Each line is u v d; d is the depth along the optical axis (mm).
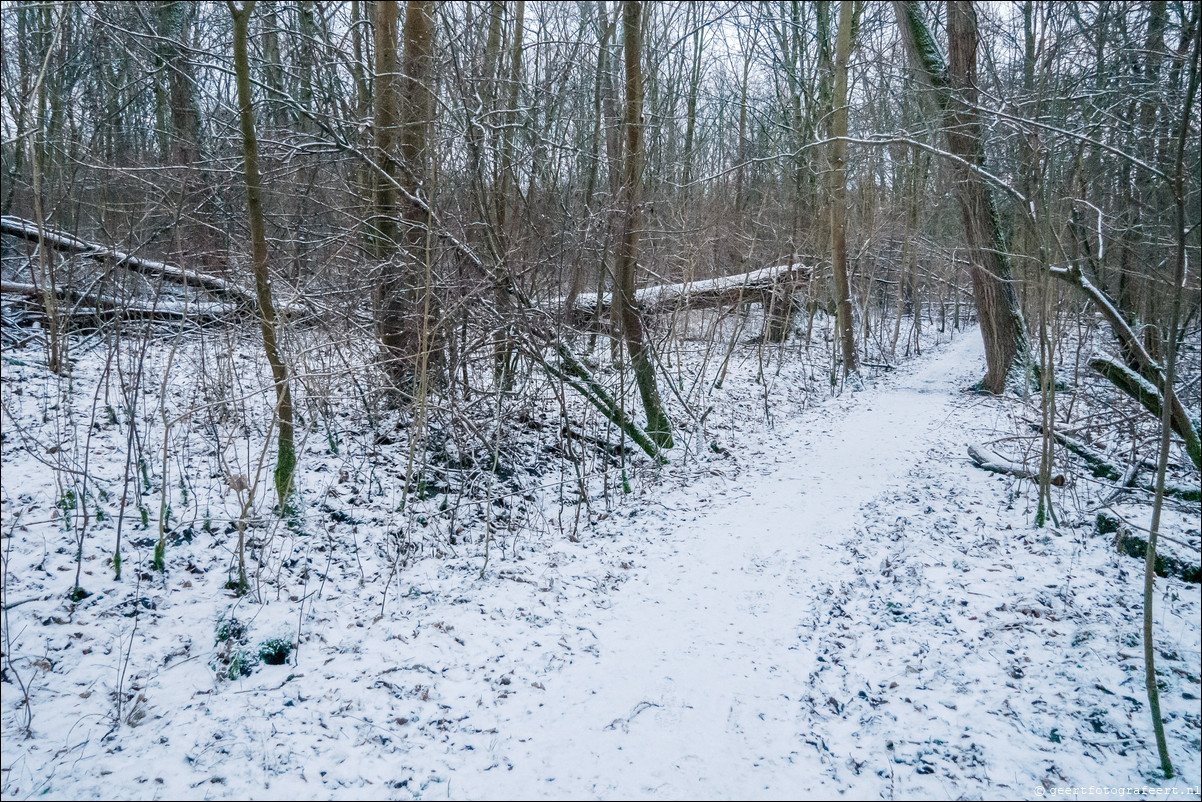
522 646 5254
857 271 20719
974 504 8352
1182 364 10898
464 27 7766
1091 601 6086
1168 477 8953
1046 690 4914
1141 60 7840
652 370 10148
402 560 6348
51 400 7617
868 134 17516
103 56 8672
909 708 4719
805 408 14211
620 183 9688
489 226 7461
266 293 5652
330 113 7688
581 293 11492
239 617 5129
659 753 4164
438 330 7582
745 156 19812
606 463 8523
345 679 4684
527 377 9367
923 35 12875
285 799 3678
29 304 8859
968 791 3980
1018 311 13914
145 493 6355
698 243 13500
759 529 7660
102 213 7453
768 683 4895
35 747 3893
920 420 12719
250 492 5512
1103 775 4156
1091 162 7941
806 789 3926
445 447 8148
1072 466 9375
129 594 5215
